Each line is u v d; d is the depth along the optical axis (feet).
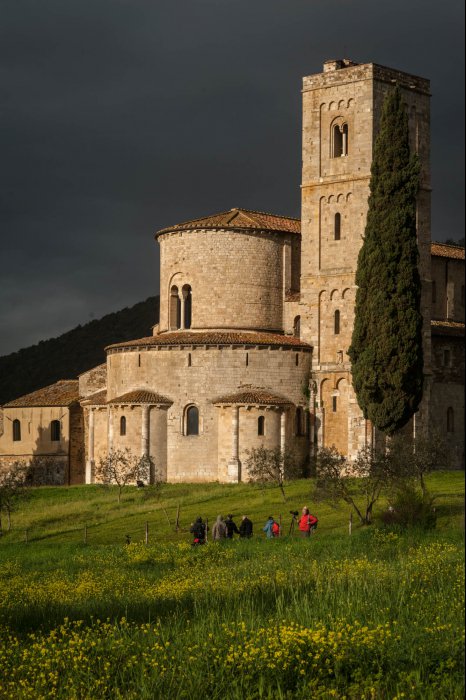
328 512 258.78
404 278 309.63
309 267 354.13
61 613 124.67
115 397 357.82
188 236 364.99
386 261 309.63
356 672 92.17
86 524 280.31
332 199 351.67
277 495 296.10
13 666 98.78
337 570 142.92
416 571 132.67
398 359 308.19
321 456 262.88
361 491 252.62
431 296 372.17
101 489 336.49
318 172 353.92
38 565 205.57
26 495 310.45
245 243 363.15
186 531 258.98
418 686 88.22
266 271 365.40
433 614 105.50
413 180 311.06
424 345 351.25
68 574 181.57
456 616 103.76
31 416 402.11
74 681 94.32
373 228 312.29
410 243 310.86
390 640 96.48
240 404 338.75
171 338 351.05
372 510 247.70
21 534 274.57
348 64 359.87
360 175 346.54
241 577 150.10
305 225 355.36
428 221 355.36
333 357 348.38
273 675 92.99
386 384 309.01
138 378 352.28
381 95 347.56
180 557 195.93
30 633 115.75
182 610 120.57
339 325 348.38
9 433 406.62
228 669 94.22
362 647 95.40
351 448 338.34
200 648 99.09
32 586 157.28
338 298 348.59
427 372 350.64
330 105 352.49
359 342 313.73
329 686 91.71
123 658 100.22
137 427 345.92
